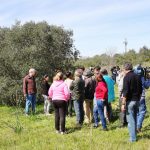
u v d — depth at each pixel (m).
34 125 16.05
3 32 25.36
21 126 15.45
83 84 15.11
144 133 13.24
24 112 19.88
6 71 23.52
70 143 12.21
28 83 18.86
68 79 16.38
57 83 13.96
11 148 11.73
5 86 22.81
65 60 26.61
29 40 24.69
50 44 25.48
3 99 22.98
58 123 14.09
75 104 15.20
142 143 11.73
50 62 25.11
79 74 15.12
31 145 12.08
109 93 15.56
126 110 12.02
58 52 25.98
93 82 15.30
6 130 14.93
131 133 12.04
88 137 13.01
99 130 14.20
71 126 15.29
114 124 15.27
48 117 18.14
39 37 24.81
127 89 11.73
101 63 64.62
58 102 13.82
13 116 18.72
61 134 13.82
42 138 13.16
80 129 14.65
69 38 27.31
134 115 12.02
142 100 13.34
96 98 14.06
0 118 18.17
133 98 11.81
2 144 12.38
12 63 23.48
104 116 14.52
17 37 24.39
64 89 13.90
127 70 11.88
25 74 23.23
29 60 23.81
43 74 24.12
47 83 19.09
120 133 13.51
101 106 14.00
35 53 23.95
